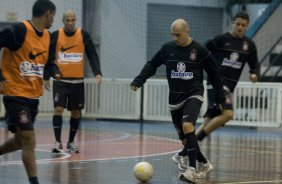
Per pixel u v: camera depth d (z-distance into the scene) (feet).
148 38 87.15
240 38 36.19
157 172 33.30
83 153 41.91
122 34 84.43
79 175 31.35
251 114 68.23
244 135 62.08
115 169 33.96
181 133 32.76
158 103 73.77
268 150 47.44
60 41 41.27
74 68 41.68
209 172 33.27
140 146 47.88
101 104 76.95
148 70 32.45
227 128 70.18
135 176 29.78
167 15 88.17
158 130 65.26
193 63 30.83
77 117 42.29
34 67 24.91
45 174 31.45
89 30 81.05
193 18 89.56
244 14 35.96
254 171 34.76
